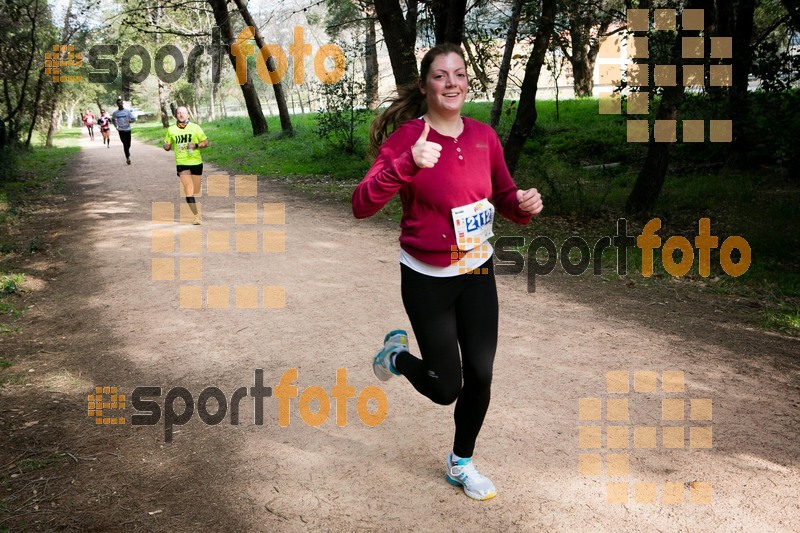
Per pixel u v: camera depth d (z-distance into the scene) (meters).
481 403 2.99
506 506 3.08
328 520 3.00
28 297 6.79
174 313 6.03
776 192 11.38
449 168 2.76
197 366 4.82
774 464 3.42
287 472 3.41
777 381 4.47
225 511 3.10
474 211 2.81
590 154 16.00
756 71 10.23
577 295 6.51
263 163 18.66
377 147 3.13
